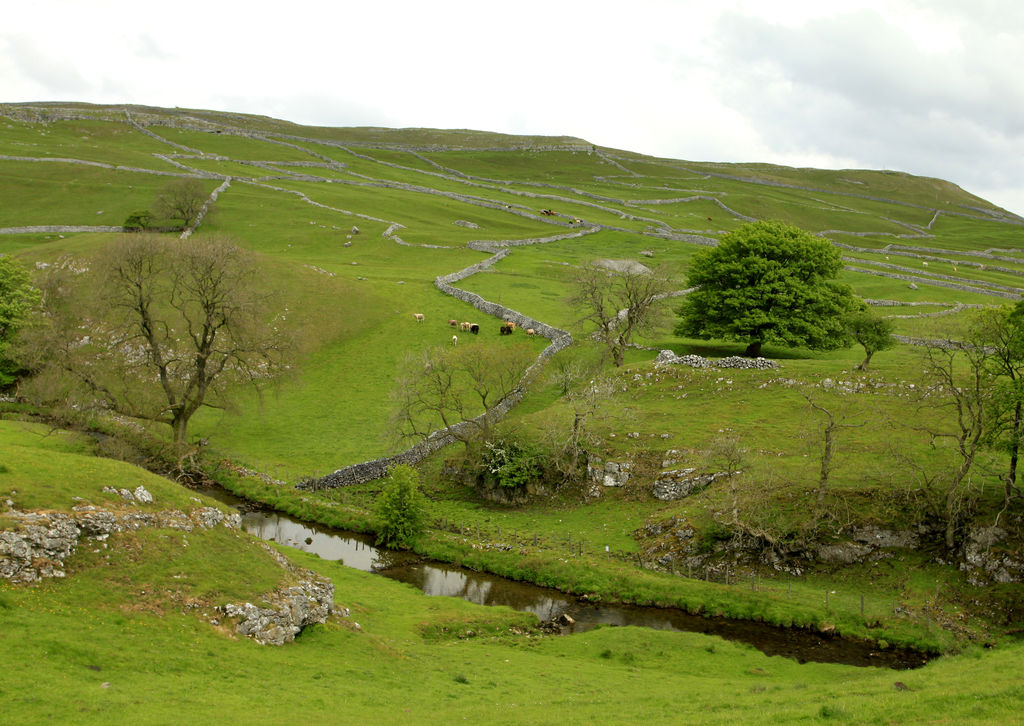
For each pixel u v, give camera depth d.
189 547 31.45
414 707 25.20
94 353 79.69
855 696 24.94
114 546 29.27
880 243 195.38
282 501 56.16
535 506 57.31
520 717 24.50
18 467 30.77
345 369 81.81
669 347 85.62
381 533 51.94
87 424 67.81
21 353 71.56
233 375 77.12
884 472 49.88
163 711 20.86
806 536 46.00
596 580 45.62
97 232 132.12
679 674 33.50
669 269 85.88
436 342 86.19
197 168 194.25
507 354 77.44
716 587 44.12
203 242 64.50
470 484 60.34
